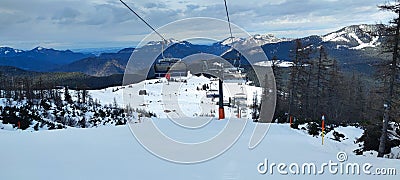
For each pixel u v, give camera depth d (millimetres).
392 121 18562
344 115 38156
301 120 26125
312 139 13930
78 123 33906
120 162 7523
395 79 16094
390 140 17781
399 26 15695
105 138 10883
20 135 11797
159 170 6887
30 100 41938
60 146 9578
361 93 37688
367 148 17438
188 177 6441
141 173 6664
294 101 32594
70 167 7105
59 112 38031
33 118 30594
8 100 41500
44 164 7387
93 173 6664
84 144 9859
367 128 18641
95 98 45188
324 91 34281
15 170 6875
